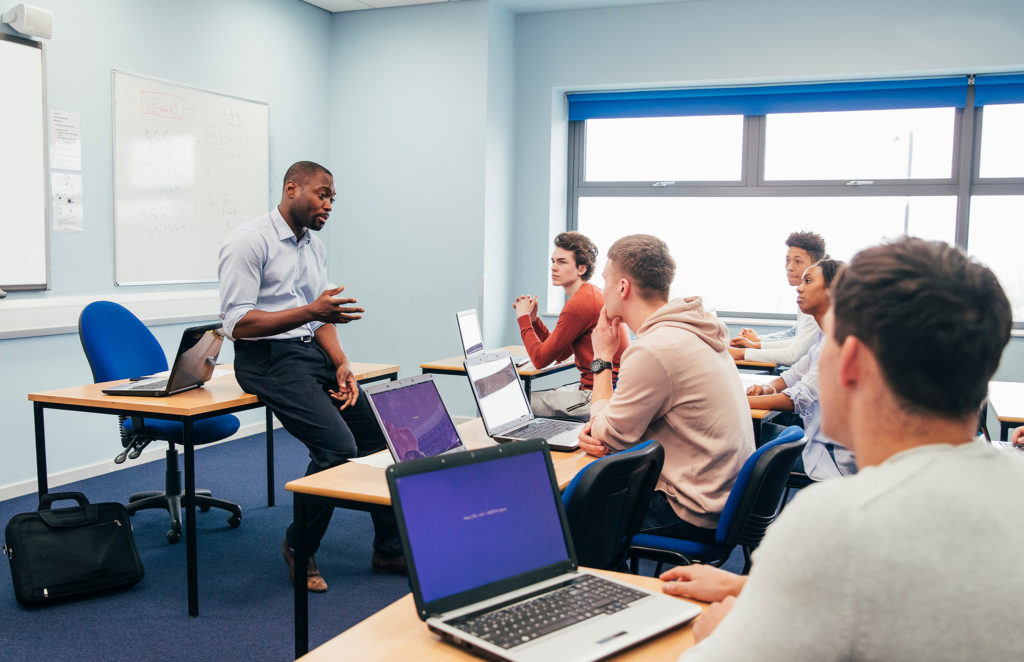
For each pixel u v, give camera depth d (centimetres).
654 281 216
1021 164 506
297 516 192
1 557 308
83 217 406
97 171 412
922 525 68
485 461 125
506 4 550
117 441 432
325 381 293
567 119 592
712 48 532
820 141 541
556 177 584
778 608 71
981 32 482
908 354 73
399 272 569
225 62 489
